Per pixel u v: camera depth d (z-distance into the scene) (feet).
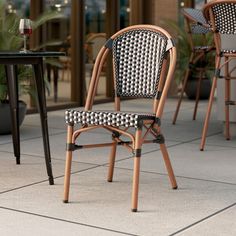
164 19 29.37
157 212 10.68
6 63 12.27
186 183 12.75
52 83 24.91
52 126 20.95
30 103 23.76
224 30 15.93
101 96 27.99
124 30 12.28
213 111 25.13
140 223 10.06
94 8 26.94
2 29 19.40
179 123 21.66
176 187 12.25
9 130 19.30
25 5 22.93
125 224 10.01
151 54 11.93
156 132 11.71
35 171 13.83
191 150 16.53
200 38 28.14
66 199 11.24
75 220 10.21
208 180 13.05
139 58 12.09
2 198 11.53
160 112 11.35
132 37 12.21
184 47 28.53
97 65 12.31
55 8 24.59
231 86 18.03
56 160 15.11
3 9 19.54
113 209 10.85
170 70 11.34
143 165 14.48
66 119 11.22
